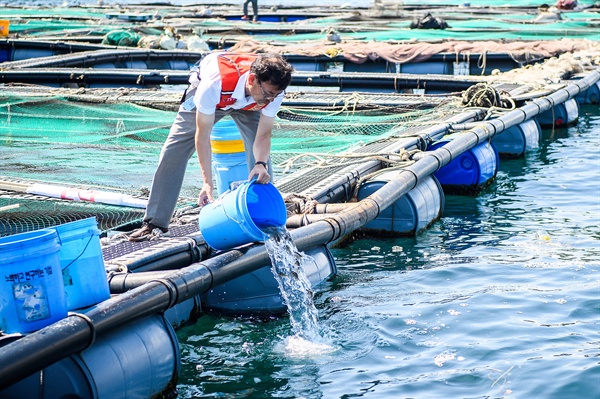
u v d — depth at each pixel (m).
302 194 8.27
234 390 5.51
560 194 10.87
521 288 7.23
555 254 8.20
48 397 4.75
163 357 5.33
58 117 13.22
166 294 5.34
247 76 5.68
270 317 6.84
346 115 13.61
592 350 5.88
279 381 5.61
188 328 6.64
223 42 24.00
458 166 11.02
